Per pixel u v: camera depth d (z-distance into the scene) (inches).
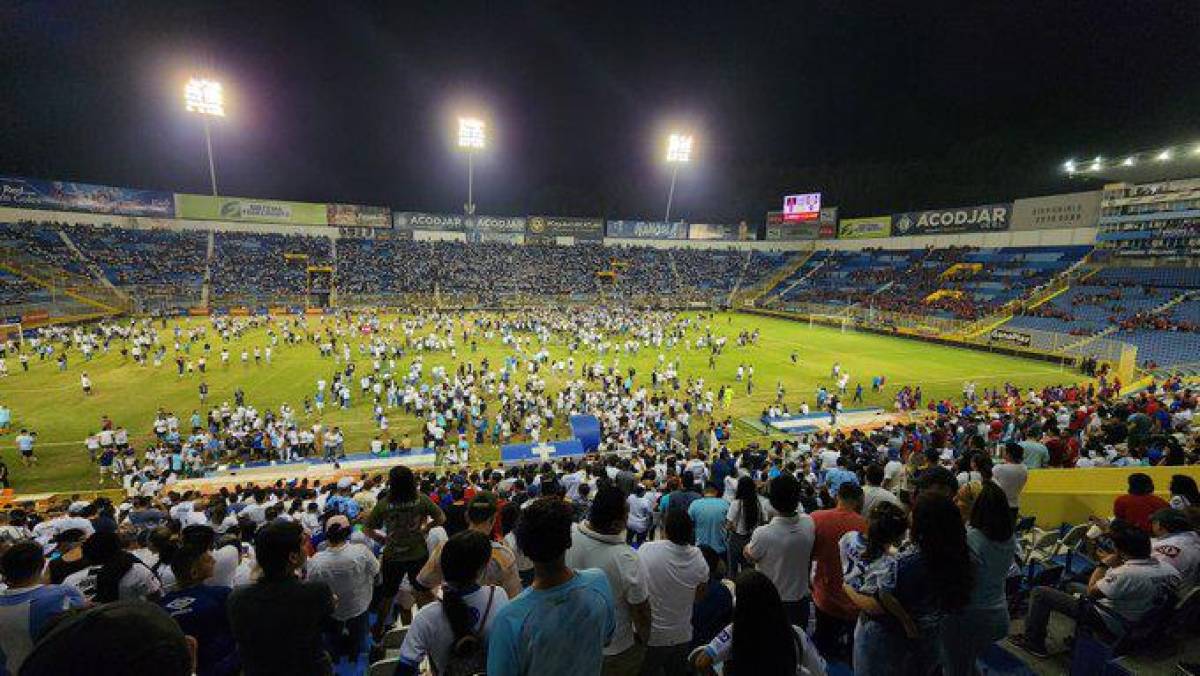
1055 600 216.5
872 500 303.9
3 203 2273.6
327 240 2952.8
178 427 1037.8
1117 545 196.1
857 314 2546.8
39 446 954.1
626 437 981.8
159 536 269.7
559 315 2335.1
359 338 1863.9
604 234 3506.4
